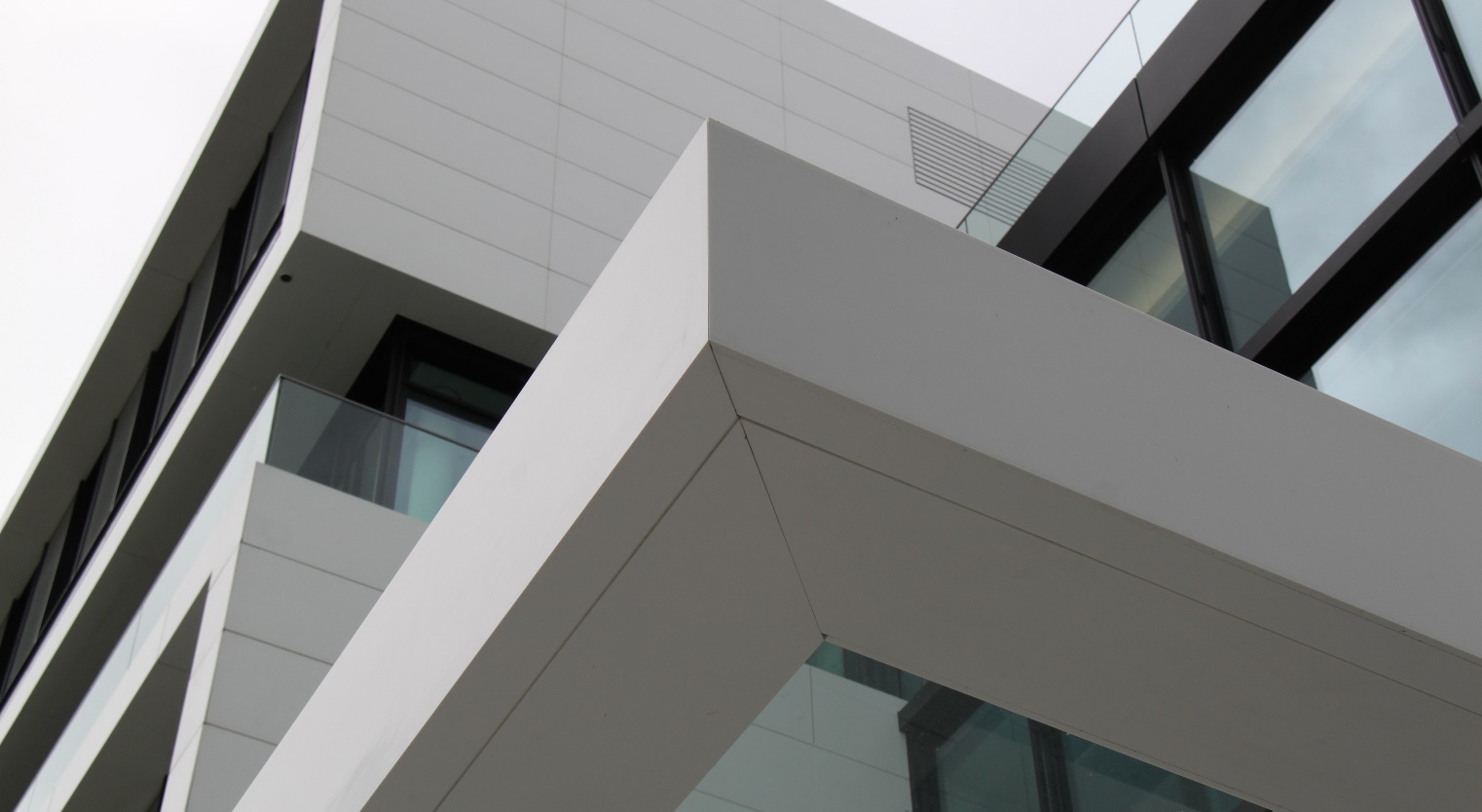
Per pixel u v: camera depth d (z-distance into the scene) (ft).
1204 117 29.43
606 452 12.67
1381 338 23.85
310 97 51.21
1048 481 12.51
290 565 36.22
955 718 20.70
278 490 37.45
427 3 54.65
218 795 31.58
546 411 14.66
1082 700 14.42
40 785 45.52
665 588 13.20
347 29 51.52
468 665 13.99
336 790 16.52
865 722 20.29
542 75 55.52
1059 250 32.24
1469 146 22.84
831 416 12.06
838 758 19.90
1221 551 12.99
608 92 57.06
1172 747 14.83
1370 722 14.20
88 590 54.60
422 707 14.79
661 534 12.76
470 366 47.19
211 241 62.13
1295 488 14.01
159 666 38.42
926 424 12.21
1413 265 23.66
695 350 11.80
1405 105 24.47
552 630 13.60
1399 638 13.51
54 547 68.33
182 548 41.91
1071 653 13.89
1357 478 14.52
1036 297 13.94
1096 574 13.12
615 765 14.76
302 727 19.33
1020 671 14.15
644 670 13.89
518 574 13.61
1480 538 14.79
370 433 39.88
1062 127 33.40
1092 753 20.75
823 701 20.34
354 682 17.70
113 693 41.78
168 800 32.68
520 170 51.13
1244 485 13.69
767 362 11.77
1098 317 14.16
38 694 57.41
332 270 45.09
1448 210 23.29
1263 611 13.39
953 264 13.69
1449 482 15.14
